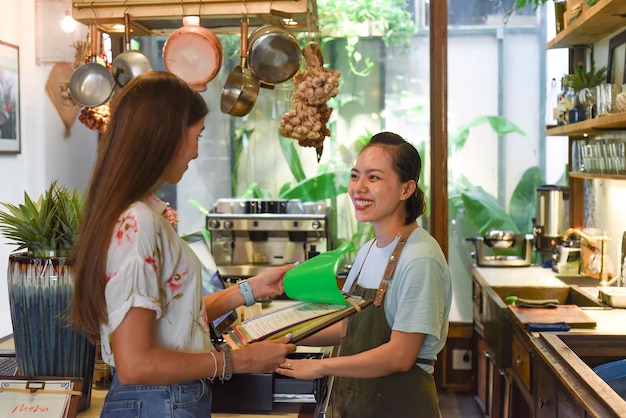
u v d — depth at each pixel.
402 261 2.03
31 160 4.09
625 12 3.35
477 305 4.63
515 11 5.15
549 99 4.96
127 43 3.28
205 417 1.70
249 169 5.44
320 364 1.92
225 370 1.64
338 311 1.92
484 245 5.14
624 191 3.92
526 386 3.19
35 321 2.11
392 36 5.25
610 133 3.64
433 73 5.14
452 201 5.28
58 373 2.13
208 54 3.22
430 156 5.24
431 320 1.96
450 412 4.64
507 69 5.19
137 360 1.52
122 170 1.56
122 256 1.53
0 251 3.67
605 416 2.06
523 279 4.34
